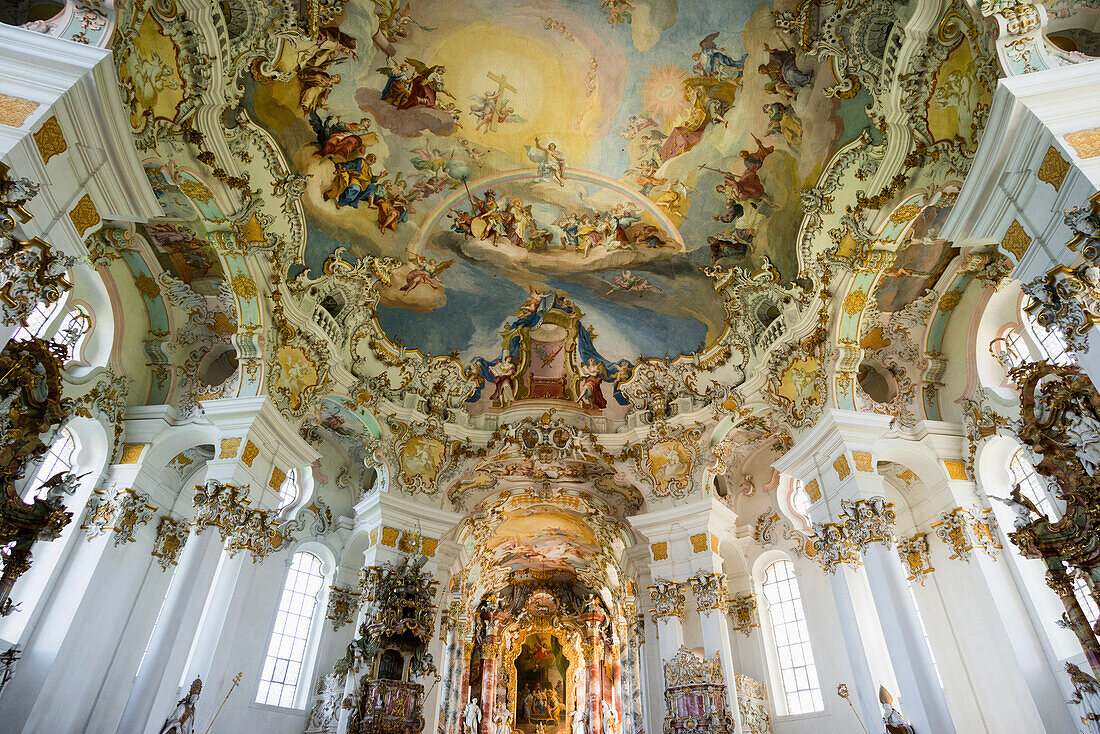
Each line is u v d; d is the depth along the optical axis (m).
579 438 21.06
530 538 29.89
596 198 18.05
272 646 18.25
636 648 24.17
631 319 20.55
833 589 14.82
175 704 13.11
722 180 16.75
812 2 12.80
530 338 21.34
